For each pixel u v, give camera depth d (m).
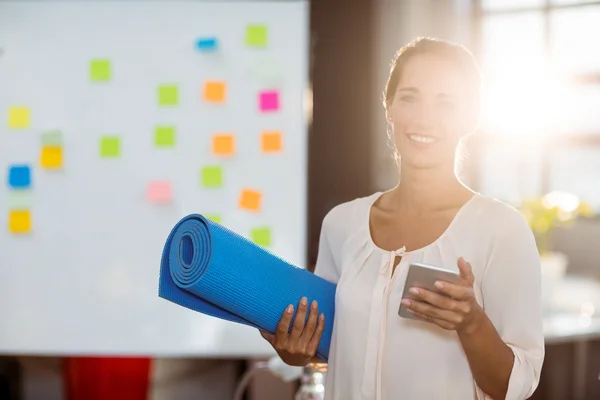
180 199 2.51
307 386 2.05
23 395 3.15
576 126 5.91
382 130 4.39
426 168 1.40
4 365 3.14
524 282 1.32
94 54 2.52
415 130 1.39
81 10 2.51
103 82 2.51
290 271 1.43
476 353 1.26
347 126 4.20
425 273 1.19
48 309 2.51
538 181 6.02
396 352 1.36
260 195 2.50
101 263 2.51
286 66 2.50
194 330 2.50
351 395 1.39
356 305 1.40
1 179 2.52
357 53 4.23
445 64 1.40
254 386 3.13
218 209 2.51
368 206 1.50
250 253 1.38
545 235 3.26
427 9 5.16
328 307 1.47
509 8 6.03
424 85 1.39
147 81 2.51
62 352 2.52
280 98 2.50
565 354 3.42
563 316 3.19
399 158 1.49
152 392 3.09
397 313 1.37
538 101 5.99
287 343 1.43
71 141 2.52
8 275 2.53
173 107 2.51
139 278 2.51
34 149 2.52
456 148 1.44
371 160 4.25
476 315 1.23
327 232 1.55
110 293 2.51
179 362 3.17
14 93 2.53
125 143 2.51
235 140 2.51
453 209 1.40
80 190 2.51
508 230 1.34
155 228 2.51
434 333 1.35
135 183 2.51
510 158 6.09
